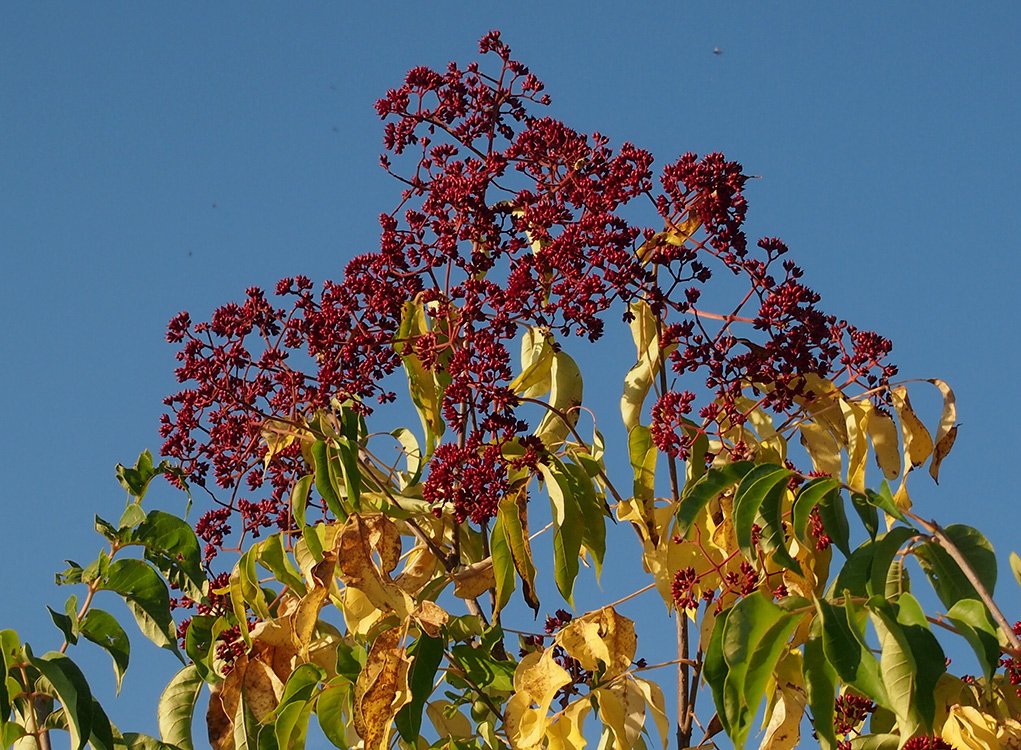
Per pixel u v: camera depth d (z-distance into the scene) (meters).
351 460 5.73
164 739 6.29
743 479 4.77
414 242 6.55
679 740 5.80
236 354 6.45
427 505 6.17
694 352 5.96
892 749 5.50
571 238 6.10
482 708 6.27
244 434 6.48
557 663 5.61
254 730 5.80
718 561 5.66
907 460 5.87
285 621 5.95
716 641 4.31
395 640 5.27
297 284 6.59
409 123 6.93
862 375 5.96
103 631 5.71
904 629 4.16
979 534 4.72
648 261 6.20
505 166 6.59
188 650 6.16
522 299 6.11
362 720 5.16
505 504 5.73
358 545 5.51
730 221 6.02
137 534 6.11
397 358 6.43
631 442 5.96
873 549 4.62
